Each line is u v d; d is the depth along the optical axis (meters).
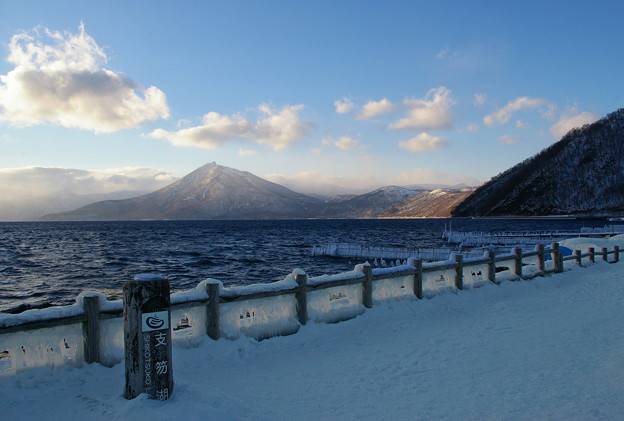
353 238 83.88
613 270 16.09
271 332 7.41
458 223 176.25
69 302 21.69
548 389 5.25
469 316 9.50
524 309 10.10
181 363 6.07
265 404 4.96
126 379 4.51
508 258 12.98
